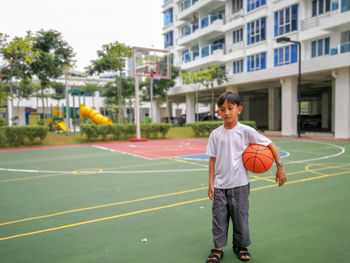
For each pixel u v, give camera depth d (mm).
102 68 25844
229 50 27875
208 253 3145
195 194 5742
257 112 37438
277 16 22859
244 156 2801
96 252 3219
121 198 5531
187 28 33594
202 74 25641
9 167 9711
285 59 22297
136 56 19484
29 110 37250
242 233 2840
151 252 3189
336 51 18203
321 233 3646
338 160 9891
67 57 25797
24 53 20016
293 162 9492
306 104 51000
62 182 7145
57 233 3814
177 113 61312
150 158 11398
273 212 4504
